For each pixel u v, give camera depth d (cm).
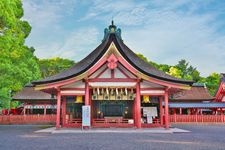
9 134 2041
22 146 1282
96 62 2334
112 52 2333
